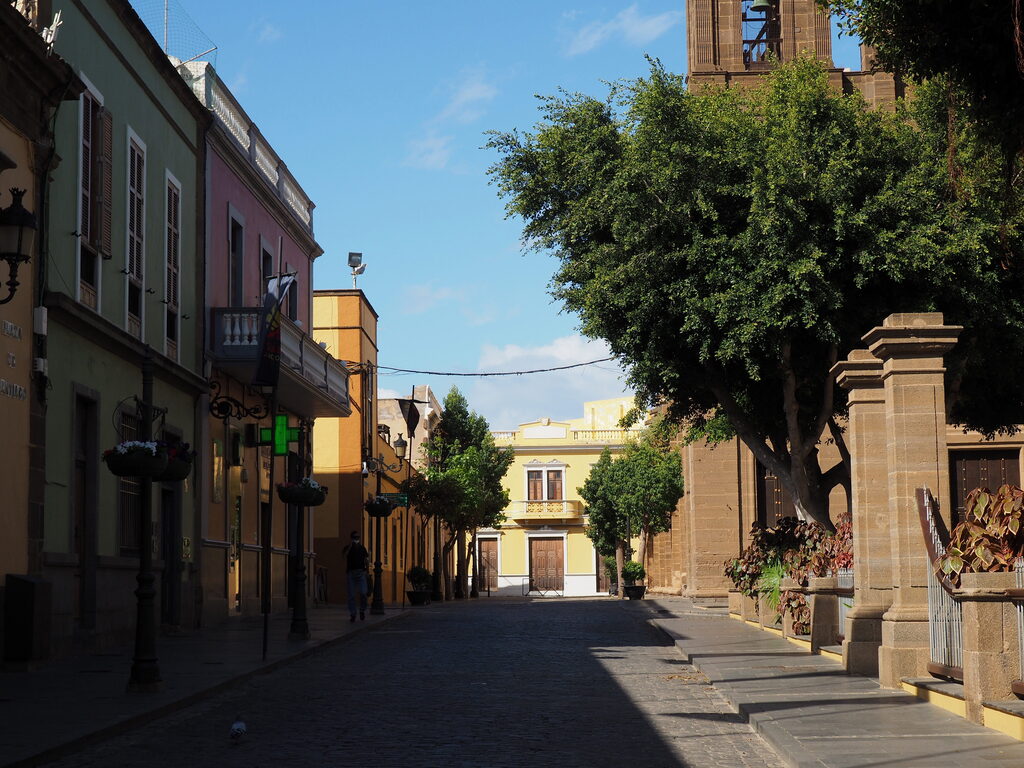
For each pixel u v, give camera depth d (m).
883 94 34.91
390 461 51.41
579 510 84.44
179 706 12.80
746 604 26.83
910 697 12.87
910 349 13.70
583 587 84.12
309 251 38.19
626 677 16.28
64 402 18.86
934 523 13.12
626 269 21.33
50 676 15.43
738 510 37.69
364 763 9.48
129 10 22.19
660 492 58.69
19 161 17.16
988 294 21.09
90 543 19.91
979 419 25.23
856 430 15.72
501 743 10.52
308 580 38.12
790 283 20.67
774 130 21.44
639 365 22.83
